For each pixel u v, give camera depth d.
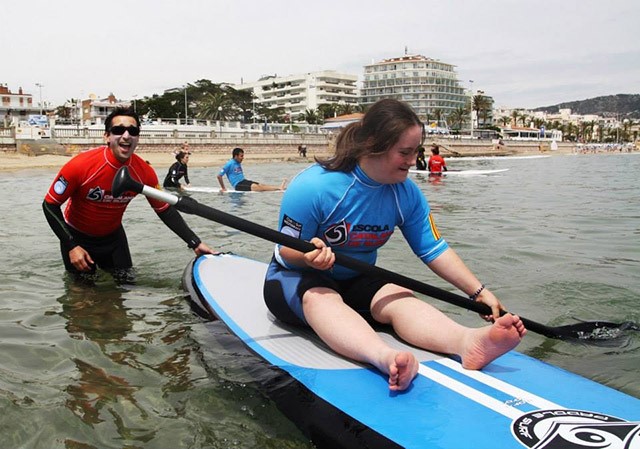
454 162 35.44
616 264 5.32
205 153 46.47
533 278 4.82
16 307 4.11
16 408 2.59
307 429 2.32
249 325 3.25
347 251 3.09
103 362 3.12
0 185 16.16
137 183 2.94
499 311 3.03
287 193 3.01
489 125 121.19
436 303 4.22
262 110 105.50
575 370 3.02
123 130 4.61
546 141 90.44
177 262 5.49
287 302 3.02
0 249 6.17
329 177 2.88
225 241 6.70
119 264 5.20
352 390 2.42
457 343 2.62
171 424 2.46
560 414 2.18
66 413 2.55
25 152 34.09
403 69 115.69
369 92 121.12
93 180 4.71
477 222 8.06
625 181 16.45
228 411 2.55
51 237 6.96
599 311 3.99
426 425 2.13
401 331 2.87
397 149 2.72
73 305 4.15
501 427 2.11
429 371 2.56
